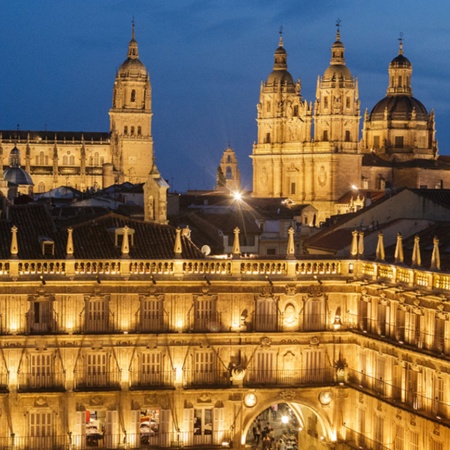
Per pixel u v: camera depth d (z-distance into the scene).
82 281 102.00
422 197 146.25
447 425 88.88
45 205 111.75
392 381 99.25
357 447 103.88
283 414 129.88
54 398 101.94
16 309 101.06
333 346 107.62
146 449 103.38
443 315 90.81
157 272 104.38
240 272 105.81
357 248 108.69
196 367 105.00
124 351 103.38
